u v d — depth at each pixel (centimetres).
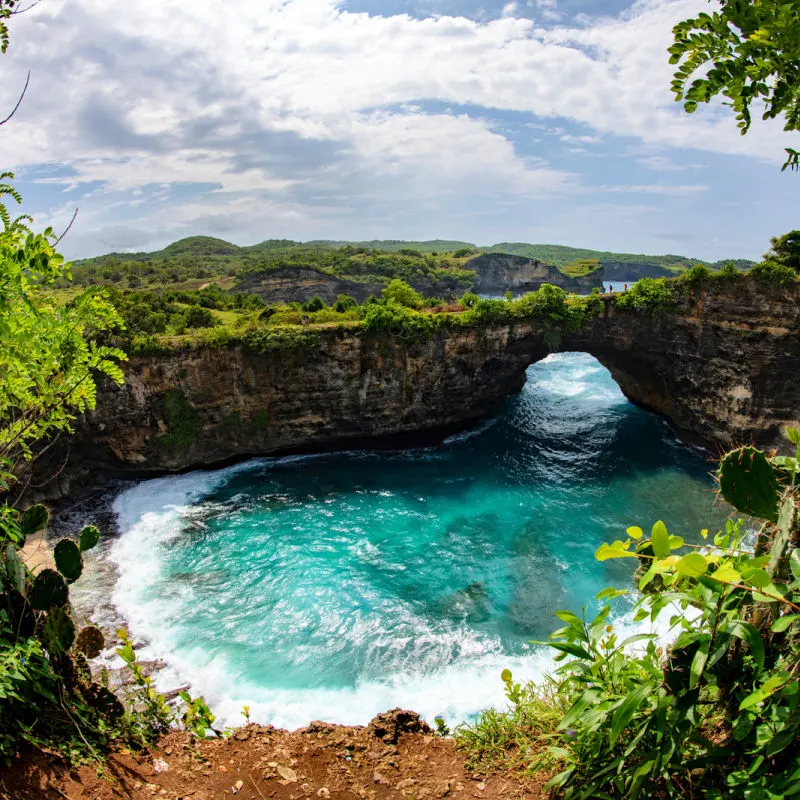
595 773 523
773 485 522
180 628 2617
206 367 4344
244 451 4672
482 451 4941
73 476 4031
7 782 550
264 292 12600
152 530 3584
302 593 2909
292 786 645
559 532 3556
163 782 627
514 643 2566
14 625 688
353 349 4631
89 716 682
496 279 18262
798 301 4203
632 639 548
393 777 664
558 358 8681
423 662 2434
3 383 750
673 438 5175
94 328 895
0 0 653
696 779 502
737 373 4531
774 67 427
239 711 2125
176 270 15675
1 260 673
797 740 438
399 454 4909
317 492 4153
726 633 460
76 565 742
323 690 2256
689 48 450
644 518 3747
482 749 698
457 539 3469
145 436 4278
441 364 4891
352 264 15175
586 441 5103
